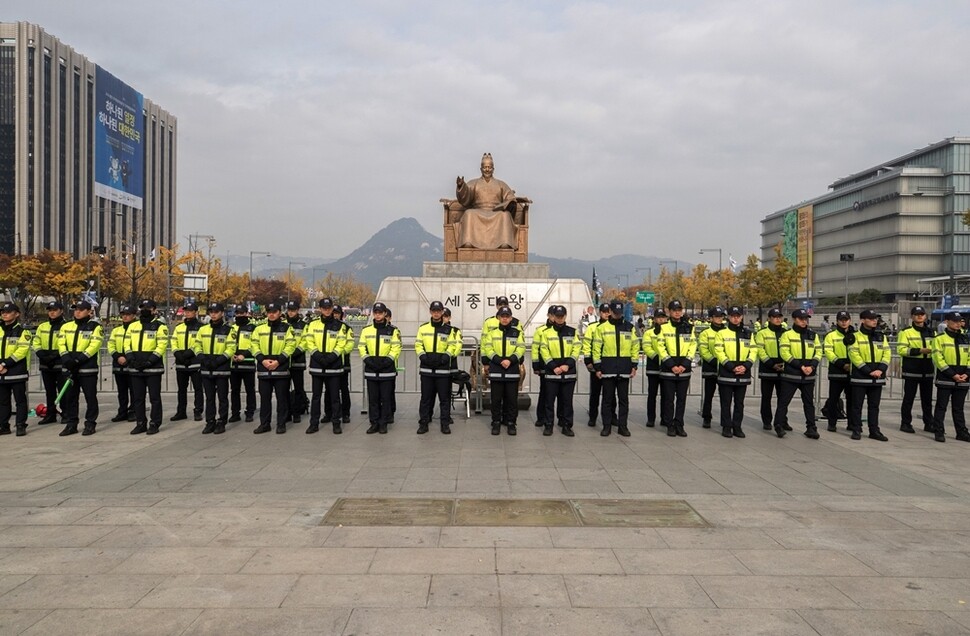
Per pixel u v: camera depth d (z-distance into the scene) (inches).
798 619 167.0
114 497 270.7
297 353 467.5
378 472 315.3
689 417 507.8
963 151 3048.7
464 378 469.4
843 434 440.5
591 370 435.5
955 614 170.4
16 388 417.4
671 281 3344.0
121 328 457.7
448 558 204.8
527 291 949.8
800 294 4008.4
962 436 419.2
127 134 3634.4
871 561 205.8
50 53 3051.2
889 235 3176.7
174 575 191.5
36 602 174.4
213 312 424.2
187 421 473.4
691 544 219.3
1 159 2925.7
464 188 985.5
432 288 950.4
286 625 161.9
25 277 1755.7
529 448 375.9
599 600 176.6
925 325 456.1
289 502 263.7
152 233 4020.7
